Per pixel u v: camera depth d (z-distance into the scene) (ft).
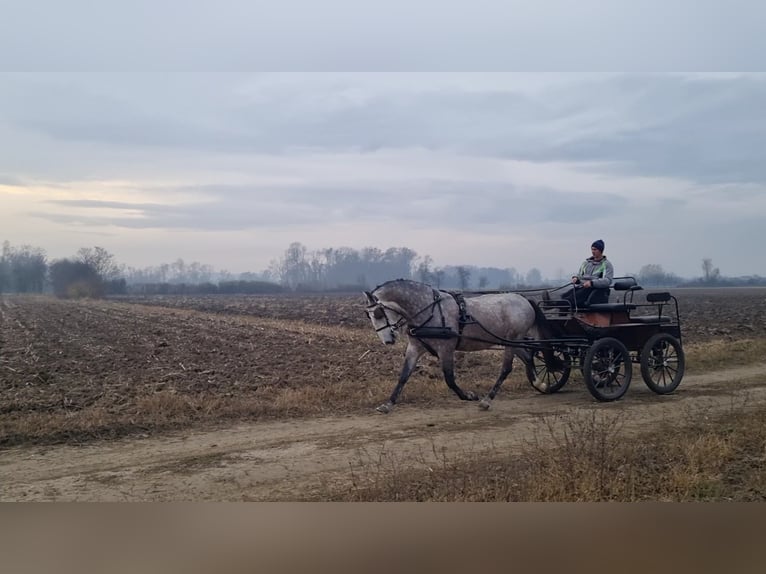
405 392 43.55
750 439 31.04
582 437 29.48
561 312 42.39
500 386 43.37
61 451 30.71
